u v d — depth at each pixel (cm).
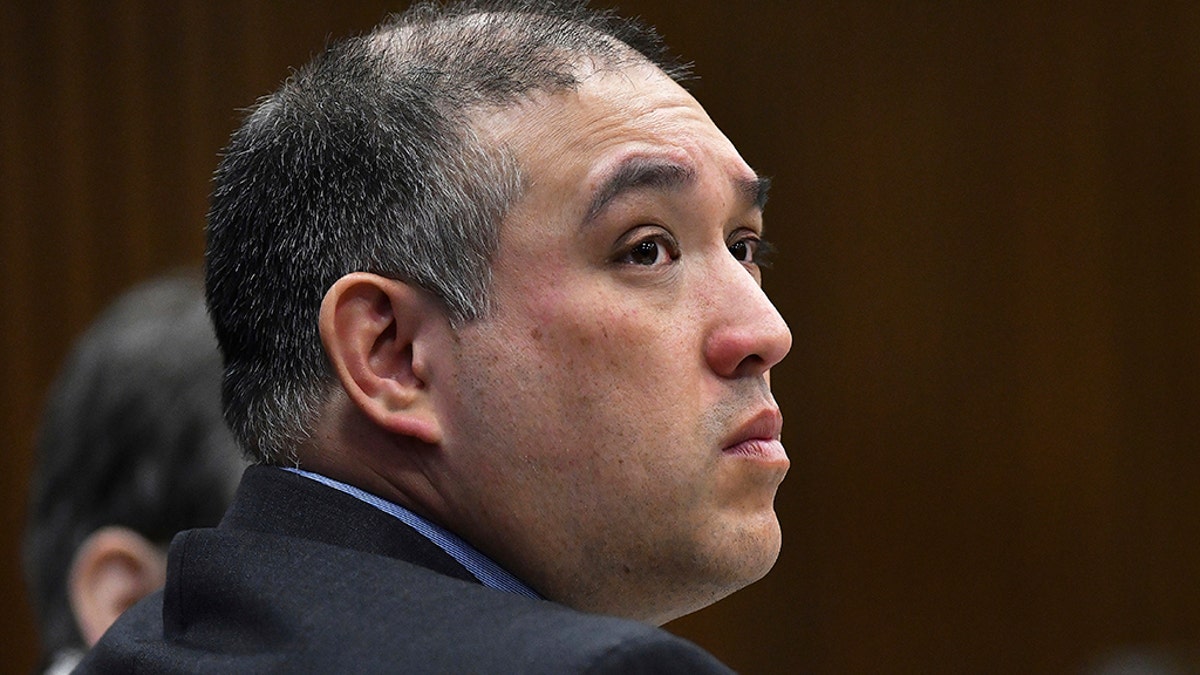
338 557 500
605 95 566
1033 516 1861
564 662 421
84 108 1672
